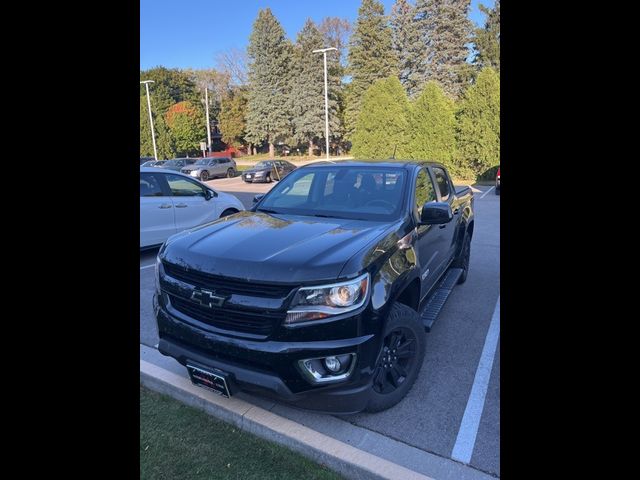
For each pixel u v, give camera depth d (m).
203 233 2.97
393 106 26.70
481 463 2.35
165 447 2.53
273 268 2.32
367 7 43.97
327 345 2.22
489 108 23.08
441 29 44.09
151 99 60.50
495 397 2.97
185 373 3.25
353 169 3.82
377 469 2.26
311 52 46.47
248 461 2.42
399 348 2.84
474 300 4.96
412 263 2.93
